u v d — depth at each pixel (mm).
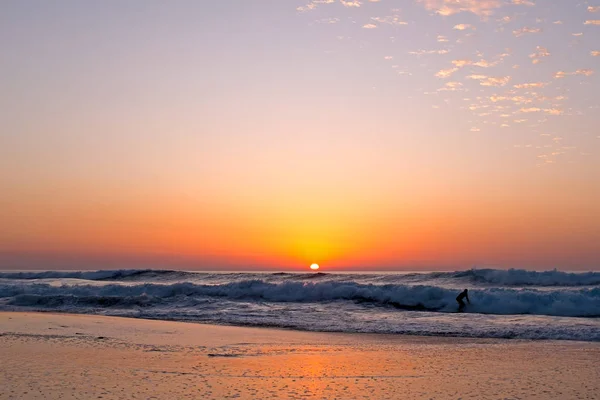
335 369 13789
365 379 12602
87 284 43094
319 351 16781
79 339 18188
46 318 24172
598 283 34938
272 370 13539
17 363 13594
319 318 25984
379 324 23828
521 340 19625
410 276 42719
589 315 26312
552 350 17203
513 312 27797
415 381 12438
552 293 28484
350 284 33938
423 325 23406
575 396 11102
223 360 14852
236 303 31844
